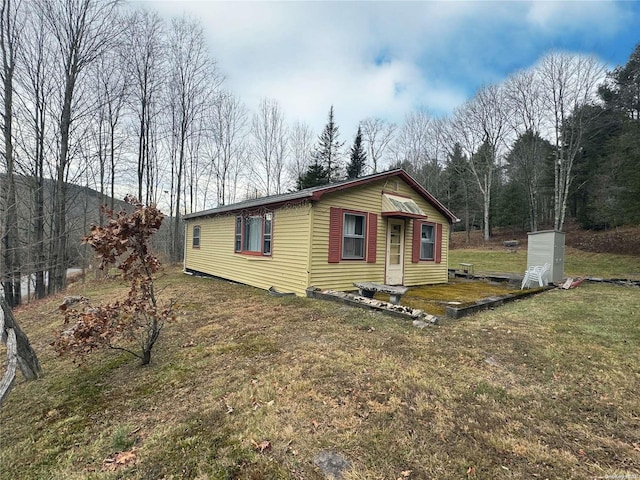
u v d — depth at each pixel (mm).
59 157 14469
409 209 9539
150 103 18828
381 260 9477
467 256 21141
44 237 15000
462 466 2178
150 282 4211
